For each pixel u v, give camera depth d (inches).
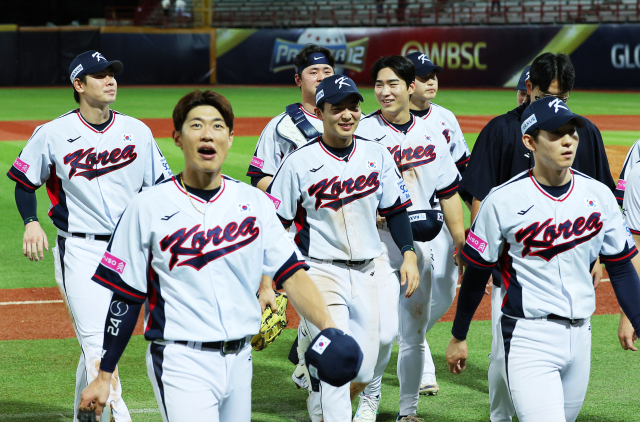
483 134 292.7
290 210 272.7
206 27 2361.0
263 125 1334.9
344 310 267.6
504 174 288.2
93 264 291.3
